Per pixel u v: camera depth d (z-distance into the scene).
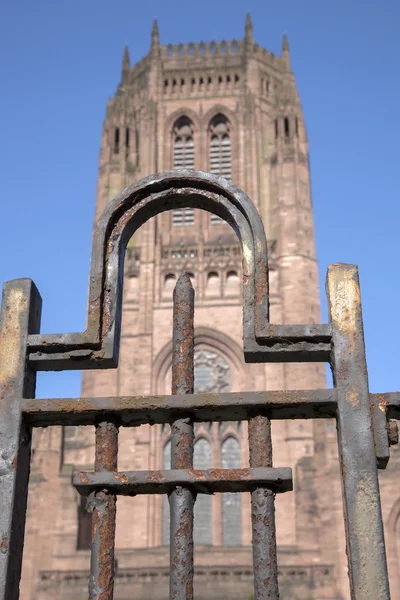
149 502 67.56
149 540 66.06
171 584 5.05
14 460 5.38
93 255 5.92
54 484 60.12
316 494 56.53
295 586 52.41
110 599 5.08
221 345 74.25
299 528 55.97
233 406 5.43
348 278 5.78
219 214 6.29
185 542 5.12
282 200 81.38
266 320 5.68
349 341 5.57
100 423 5.52
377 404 5.41
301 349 5.64
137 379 73.81
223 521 66.69
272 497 5.24
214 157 85.94
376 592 4.87
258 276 5.77
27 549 57.84
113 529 5.25
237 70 89.75
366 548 4.98
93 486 5.25
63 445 62.44
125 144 86.94
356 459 5.22
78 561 57.44
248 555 58.50
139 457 69.06
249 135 85.50
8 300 5.86
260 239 5.86
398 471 51.59
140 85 91.44
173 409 5.46
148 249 79.19
